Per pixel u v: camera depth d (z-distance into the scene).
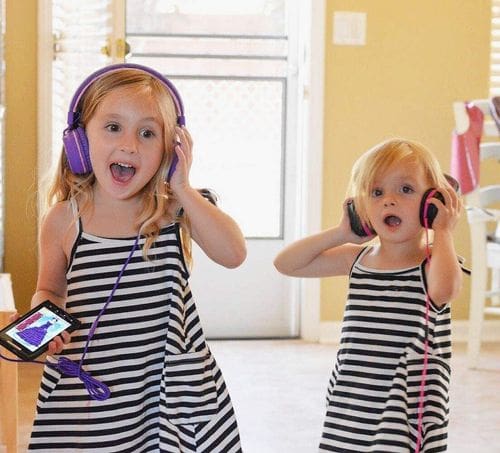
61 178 1.87
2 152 3.86
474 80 4.32
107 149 1.76
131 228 1.81
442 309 1.93
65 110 4.07
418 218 1.94
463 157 3.79
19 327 1.72
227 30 4.26
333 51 4.22
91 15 4.07
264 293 4.35
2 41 3.84
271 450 2.83
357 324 1.95
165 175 1.82
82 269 1.79
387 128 4.29
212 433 1.80
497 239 3.84
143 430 1.80
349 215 2.02
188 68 4.25
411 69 4.28
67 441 1.76
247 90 4.29
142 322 1.79
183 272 1.82
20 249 4.06
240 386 3.52
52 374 1.76
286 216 4.34
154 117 1.78
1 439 2.67
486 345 4.25
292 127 4.32
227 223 1.83
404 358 1.90
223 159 4.31
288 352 4.07
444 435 1.89
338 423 1.92
